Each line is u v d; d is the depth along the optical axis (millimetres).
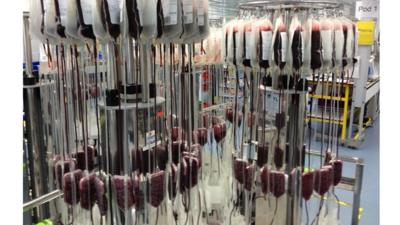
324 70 1386
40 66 1896
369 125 5480
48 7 1071
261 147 1605
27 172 2092
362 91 4297
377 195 3096
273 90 1521
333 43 1346
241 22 1552
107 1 1009
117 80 1171
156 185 1239
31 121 2037
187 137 1522
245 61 1514
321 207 1584
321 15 1396
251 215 1722
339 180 1648
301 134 1481
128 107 1169
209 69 2732
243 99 1765
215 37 2463
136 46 1174
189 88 1525
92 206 1308
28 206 1541
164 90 1387
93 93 1525
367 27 3994
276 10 1428
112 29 1033
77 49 1374
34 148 2068
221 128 2422
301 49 1284
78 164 1502
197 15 1246
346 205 2549
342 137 4379
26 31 1860
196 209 1575
